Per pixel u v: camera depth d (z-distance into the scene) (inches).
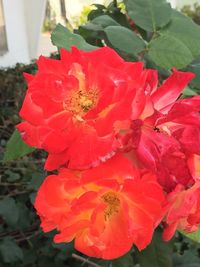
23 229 17.7
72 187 6.6
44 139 6.6
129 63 7.0
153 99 7.0
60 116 6.6
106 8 13.7
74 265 17.2
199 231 8.0
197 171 6.6
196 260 14.3
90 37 12.1
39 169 20.3
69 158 6.6
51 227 7.0
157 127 6.8
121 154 6.6
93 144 6.4
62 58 7.1
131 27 13.0
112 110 6.4
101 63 6.6
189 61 9.5
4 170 21.0
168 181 6.6
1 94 35.1
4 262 16.7
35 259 17.4
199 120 6.6
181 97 9.4
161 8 10.3
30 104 6.8
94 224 6.6
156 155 6.5
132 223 6.6
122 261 9.0
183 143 6.6
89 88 6.8
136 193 6.4
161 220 7.1
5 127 27.5
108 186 6.4
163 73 11.4
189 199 6.7
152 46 9.7
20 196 20.2
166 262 8.7
